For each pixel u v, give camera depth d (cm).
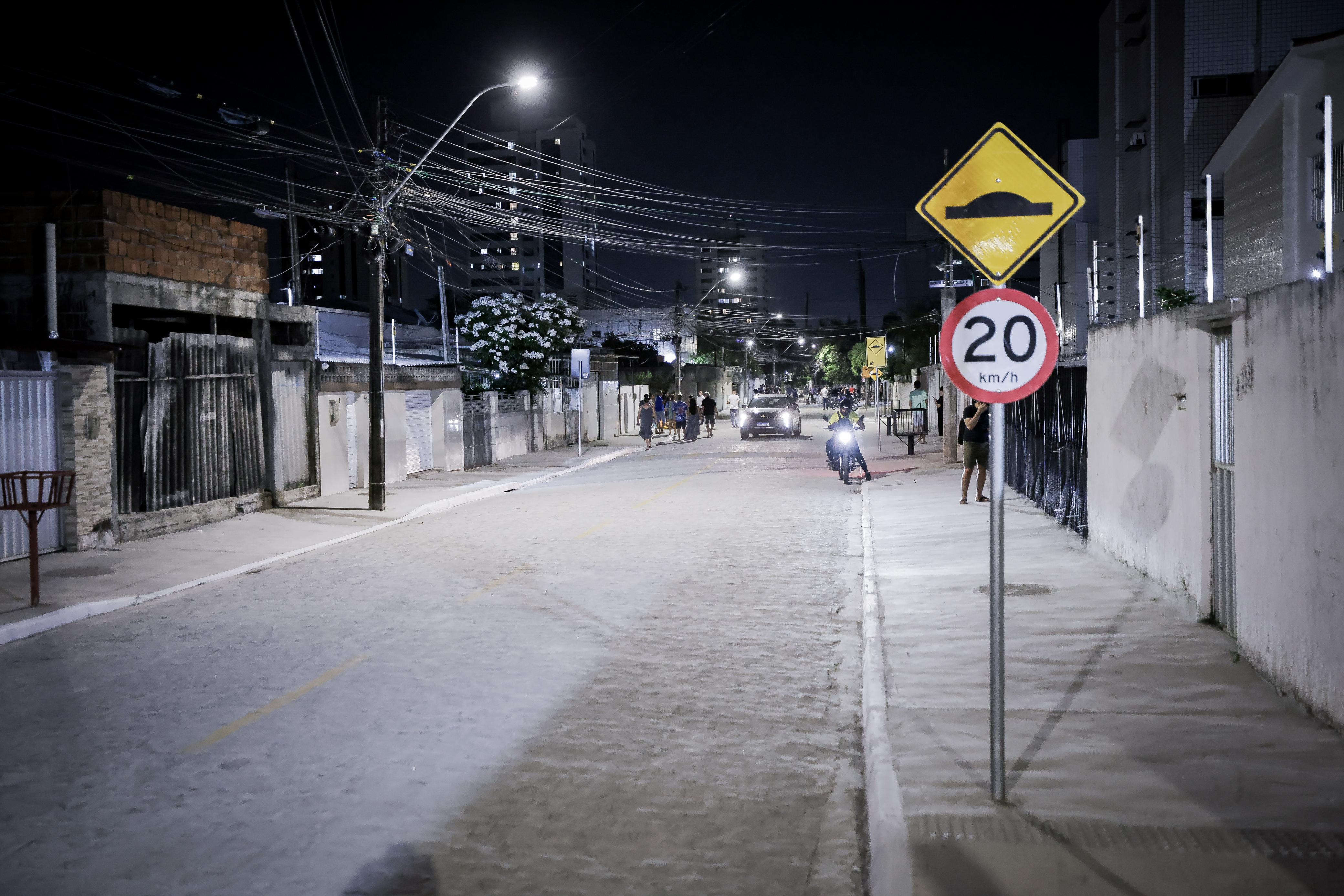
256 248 1722
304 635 850
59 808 486
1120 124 4244
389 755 551
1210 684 620
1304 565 561
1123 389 999
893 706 606
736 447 3550
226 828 459
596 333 7000
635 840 443
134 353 1429
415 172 1717
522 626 866
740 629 851
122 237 1386
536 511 1775
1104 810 441
